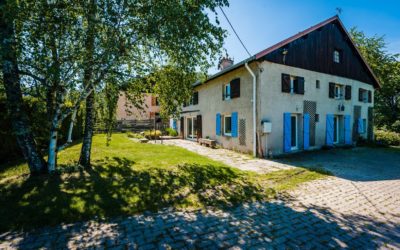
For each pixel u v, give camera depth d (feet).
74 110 18.31
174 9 13.28
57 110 17.28
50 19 13.15
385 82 72.33
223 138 40.50
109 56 14.92
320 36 40.63
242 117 35.06
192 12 14.85
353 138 47.44
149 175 18.58
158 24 14.66
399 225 11.09
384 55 72.90
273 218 11.64
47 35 13.60
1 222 10.48
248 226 10.69
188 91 22.27
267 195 15.26
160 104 23.61
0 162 22.65
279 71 33.88
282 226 10.75
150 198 13.85
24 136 16.69
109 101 19.66
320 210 12.81
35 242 9.06
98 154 27.43
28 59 13.67
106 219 11.20
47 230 10.04
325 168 24.25
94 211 11.83
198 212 12.30
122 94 21.26
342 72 45.03
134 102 21.53
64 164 20.93
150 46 18.13
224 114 40.29
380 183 18.58
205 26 15.42
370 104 53.16
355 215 12.20
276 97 33.35
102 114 21.20
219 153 34.35
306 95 37.60
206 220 11.29
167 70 20.97
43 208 11.91
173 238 9.50
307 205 13.57
